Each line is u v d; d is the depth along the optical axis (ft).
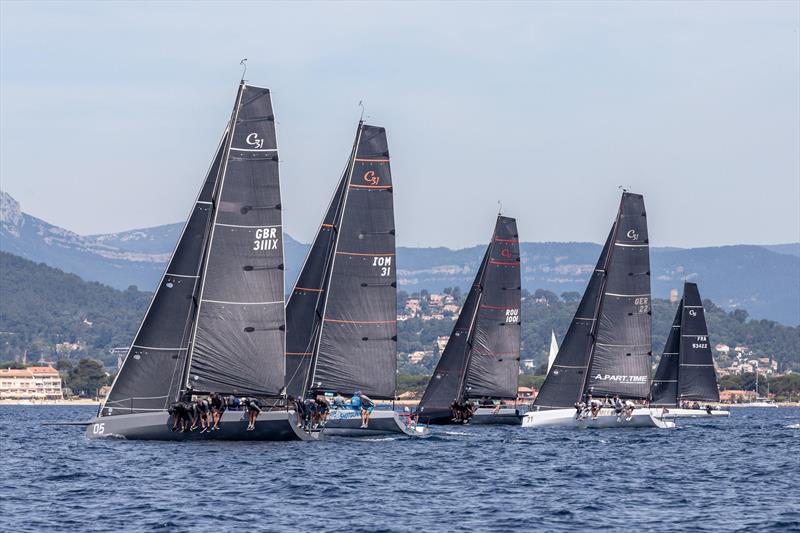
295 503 542.16
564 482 651.66
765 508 553.23
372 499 560.61
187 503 533.96
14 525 476.13
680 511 542.16
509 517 517.14
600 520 514.27
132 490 569.64
